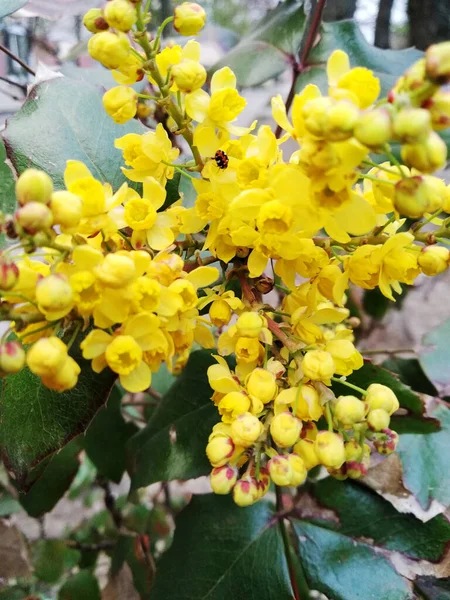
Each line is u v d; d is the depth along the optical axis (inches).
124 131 3.9
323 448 2.8
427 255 2.9
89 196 2.8
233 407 2.9
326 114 2.1
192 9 3.0
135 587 6.4
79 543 8.2
